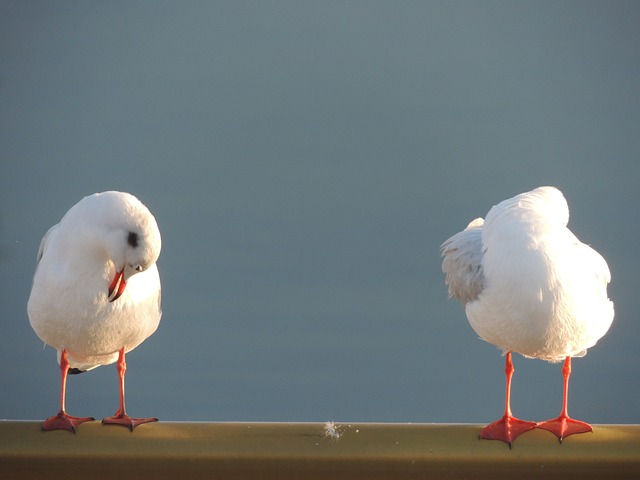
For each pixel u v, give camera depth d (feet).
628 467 36.52
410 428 36.78
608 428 37.04
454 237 44.24
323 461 36.50
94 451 36.65
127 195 39.19
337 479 36.91
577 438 36.60
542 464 36.65
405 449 36.32
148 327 41.19
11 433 37.06
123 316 39.93
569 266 37.83
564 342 38.73
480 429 36.96
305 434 36.55
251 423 36.94
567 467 36.60
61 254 39.19
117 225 38.58
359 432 36.60
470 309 40.68
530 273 37.58
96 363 44.37
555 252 37.76
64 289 39.06
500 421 37.47
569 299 37.70
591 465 36.35
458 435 36.83
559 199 39.45
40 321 40.06
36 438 36.76
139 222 38.63
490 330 39.81
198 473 36.78
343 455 36.40
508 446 36.47
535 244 37.81
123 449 36.58
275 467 36.55
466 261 41.88
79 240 38.73
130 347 41.68
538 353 40.04
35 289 39.75
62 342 40.70
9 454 36.76
